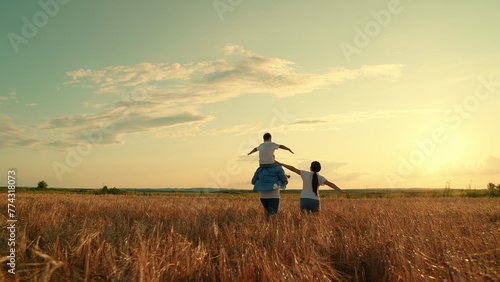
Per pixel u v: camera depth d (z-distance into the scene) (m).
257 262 4.83
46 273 4.29
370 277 5.16
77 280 4.71
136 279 4.32
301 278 4.37
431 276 4.59
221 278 4.72
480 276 4.25
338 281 4.87
